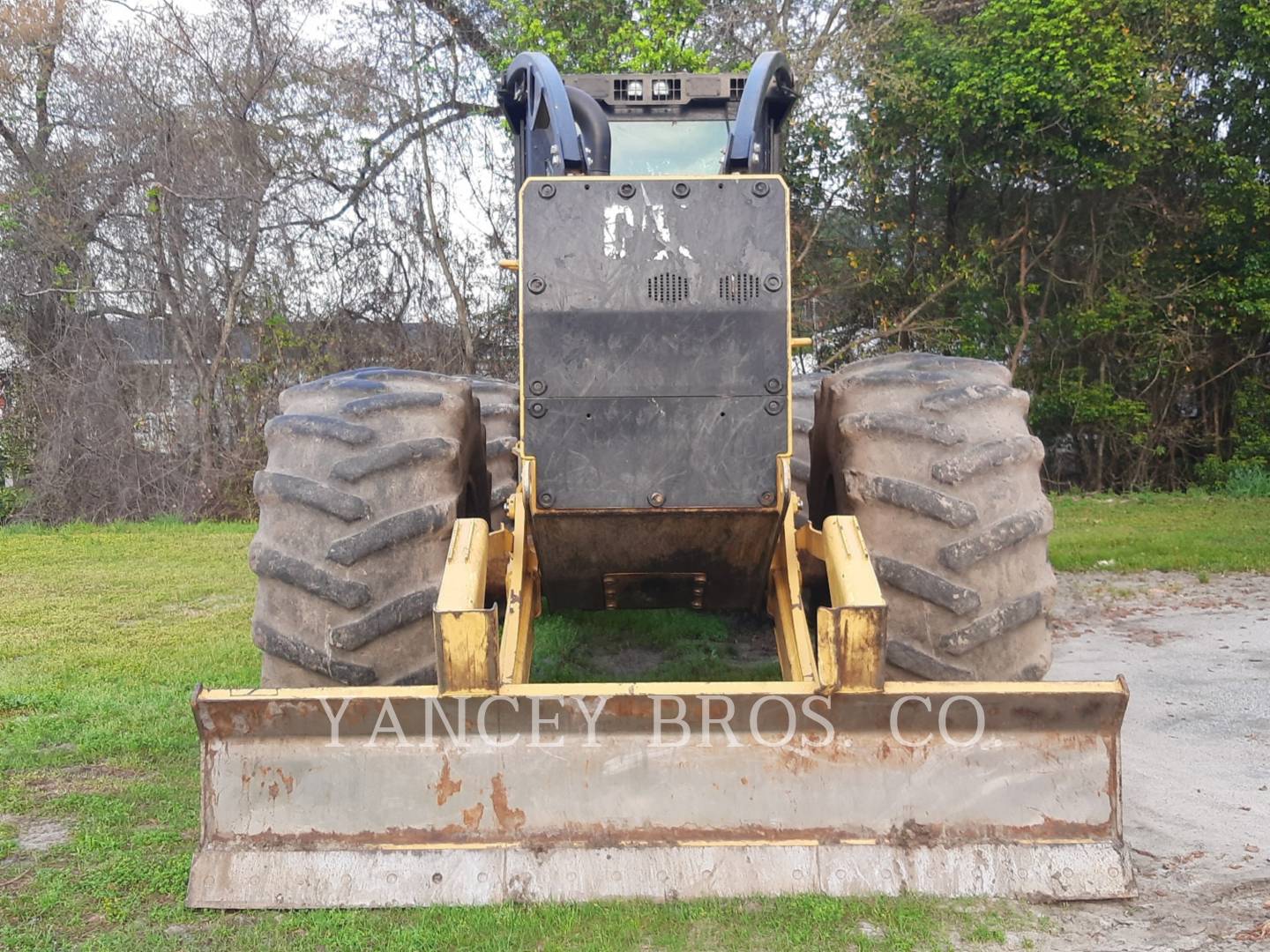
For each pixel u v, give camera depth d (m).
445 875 2.86
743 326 3.27
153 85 16.11
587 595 4.00
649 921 2.74
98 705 4.84
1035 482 3.51
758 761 2.94
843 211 17.61
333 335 16.56
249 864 2.88
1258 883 3.04
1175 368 17.66
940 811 2.92
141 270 16.08
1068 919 2.78
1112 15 15.23
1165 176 17.25
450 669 2.88
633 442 3.29
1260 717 4.82
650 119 4.46
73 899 2.96
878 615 2.86
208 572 8.98
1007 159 16.30
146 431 16.12
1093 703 2.91
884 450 3.48
